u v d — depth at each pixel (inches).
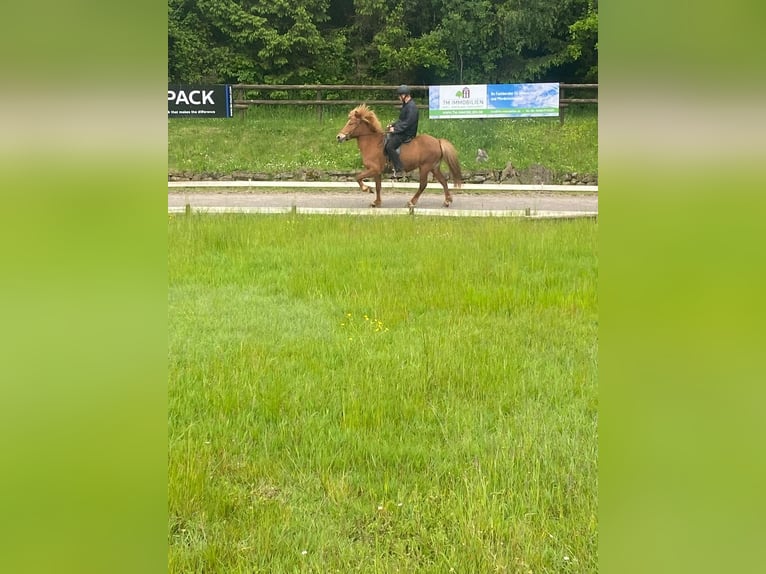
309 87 903.1
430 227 438.9
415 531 125.3
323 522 127.8
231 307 270.1
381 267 336.5
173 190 666.8
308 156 789.9
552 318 254.4
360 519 129.8
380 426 165.6
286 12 1039.6
